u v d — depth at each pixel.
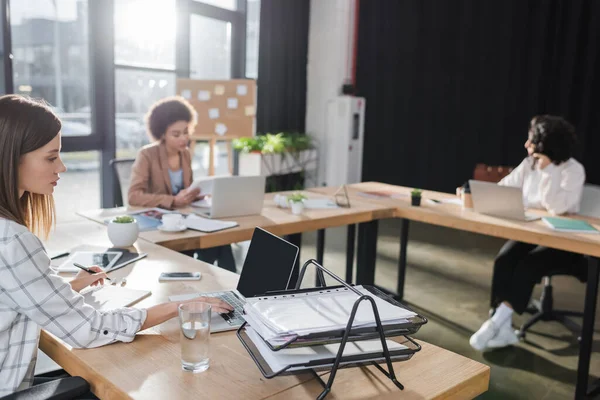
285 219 2.82
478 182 3.07
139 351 1.33
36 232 1.50
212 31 6.16
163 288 1.77
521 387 2.69
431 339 3.21
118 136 5.32
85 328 1.31
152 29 5.46
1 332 1.27
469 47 6.73
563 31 6.15
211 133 5.72
